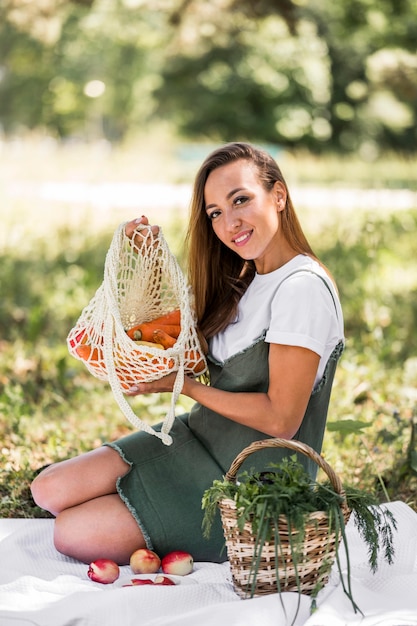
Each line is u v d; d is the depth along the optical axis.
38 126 39.56
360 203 13.86
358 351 7.02
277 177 3.76
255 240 3.68
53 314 8.31
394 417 4.98
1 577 3.55
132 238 3.70
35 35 15.16
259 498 3.16
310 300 3.54
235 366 3.70
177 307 3.95
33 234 11.76
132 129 35.97
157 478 3.73
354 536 3.87
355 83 33.88
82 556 3.72
